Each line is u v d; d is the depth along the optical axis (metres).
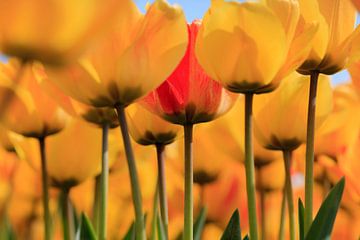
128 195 1.31
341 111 1.23
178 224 1.28
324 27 0.98
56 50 0.78
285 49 0.95
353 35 0.99
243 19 0.95
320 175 1.26
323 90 1.08
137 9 0.91
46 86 0.98
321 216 0.97
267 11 0.94
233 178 1.34
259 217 1.32
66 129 1.14
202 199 1.27
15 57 0.78
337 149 1.23
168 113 0.98
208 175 1.26
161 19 0.91
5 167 1.31
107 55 0.91
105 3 0.78
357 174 1.16
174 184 1.32
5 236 1.22
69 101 0.99
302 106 1.07
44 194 1.07
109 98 0.92
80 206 1.35
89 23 0.78
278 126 1.07
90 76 0.91
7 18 0.78
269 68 0.96
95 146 1.15
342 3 0.99
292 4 0.96
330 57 0.99
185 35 0.92
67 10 0.78
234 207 1.34
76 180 1.15
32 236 1.33
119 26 0.90
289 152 1.07
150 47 0.91
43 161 1.07
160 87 0.97
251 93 0.97
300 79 1.07
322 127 1.22
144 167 1.32
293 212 1.05
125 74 0.91
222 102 0.98
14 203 1.32
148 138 1.04
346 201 1.24
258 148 1.23
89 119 1.02
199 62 0.96
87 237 1.08
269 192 1.33
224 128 1.20
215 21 0.95
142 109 1.03
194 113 0.98
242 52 0.95
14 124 1.06
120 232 1.30
